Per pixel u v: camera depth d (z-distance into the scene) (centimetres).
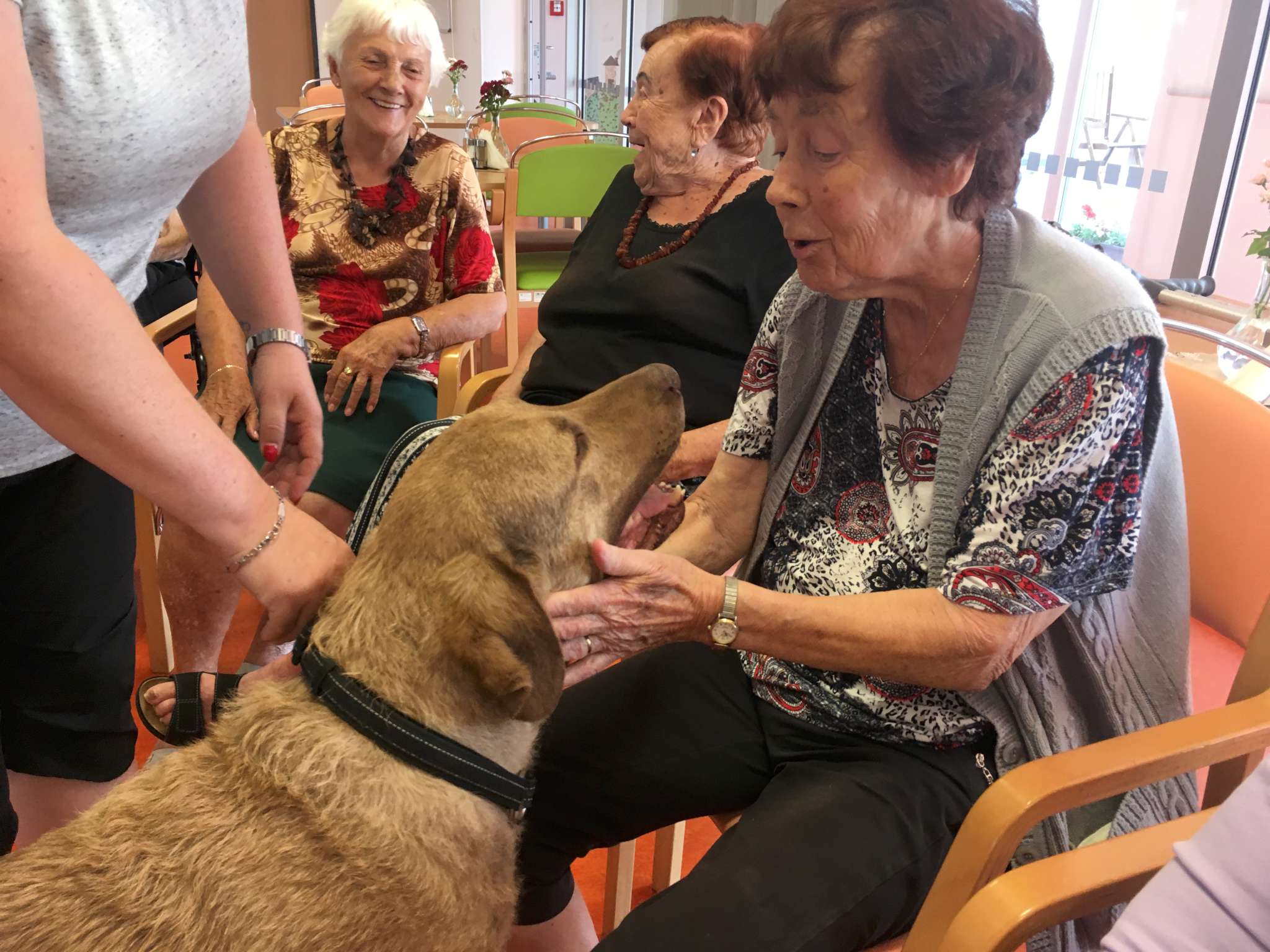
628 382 150
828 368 153
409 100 277
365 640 122
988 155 122
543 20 948
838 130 121
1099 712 142
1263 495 155
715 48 217
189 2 131
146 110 127
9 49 100
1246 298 348
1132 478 125
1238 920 80
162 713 162
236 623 322
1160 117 369
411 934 114
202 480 114
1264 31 326
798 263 142
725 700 161
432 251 293
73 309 101
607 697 164
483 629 113
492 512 125
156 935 107
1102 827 147
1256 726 126
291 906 109
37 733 178
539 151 423
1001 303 130
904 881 132
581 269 243
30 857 112
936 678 133
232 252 176
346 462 258
